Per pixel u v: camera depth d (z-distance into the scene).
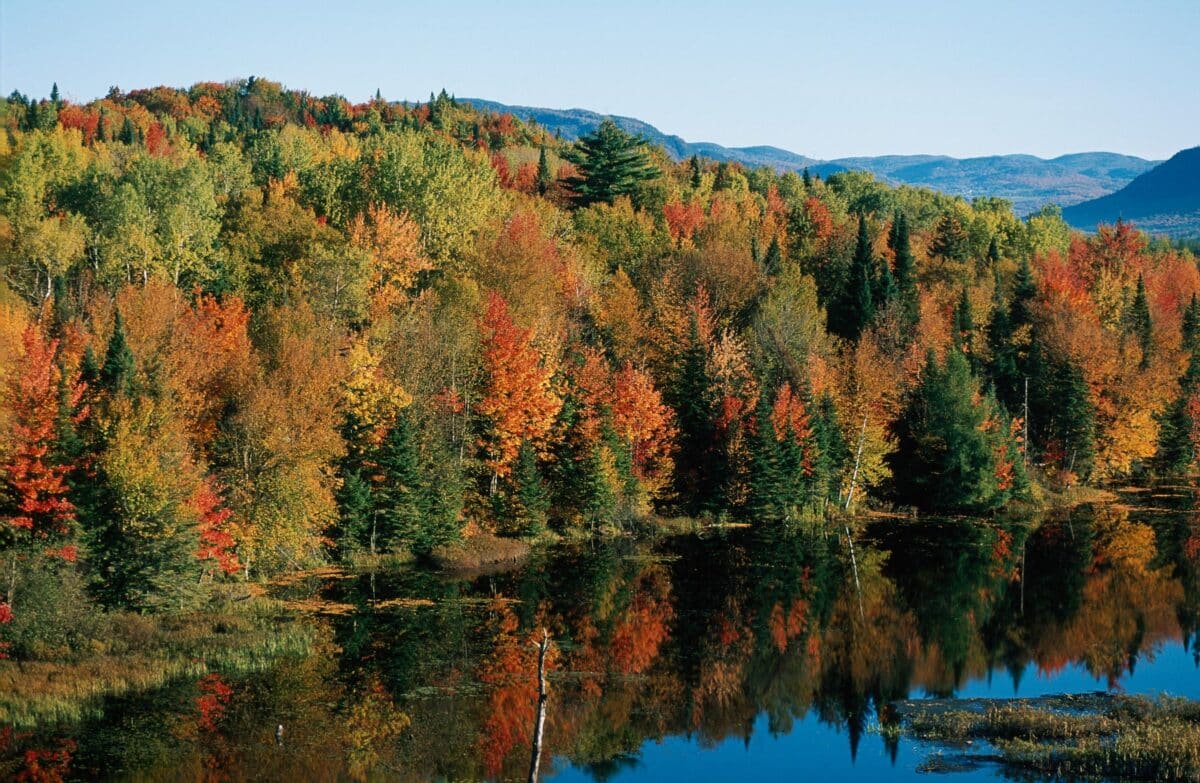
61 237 83.62
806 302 115.62
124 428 57.97
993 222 198.62
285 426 68.31
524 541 84.19
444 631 60.16
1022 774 41.03
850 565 79.31
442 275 102.44
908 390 107.19
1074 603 68.00
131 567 57.28
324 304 85.75
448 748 43.69
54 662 50.03
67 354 69.56
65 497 57.16
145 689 49.12
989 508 100.69
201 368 72.81
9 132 102.75
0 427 55.97
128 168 103.56
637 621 63.75
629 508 90.12
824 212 169.00
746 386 100.00
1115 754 41.47
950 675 54.06
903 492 104.88
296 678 51.31
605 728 46.66
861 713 48.72
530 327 92.44
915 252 165.62
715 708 49.34
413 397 80.75
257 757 42.12
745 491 96.19
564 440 90.12
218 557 64.44
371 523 77.81
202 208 97.00
